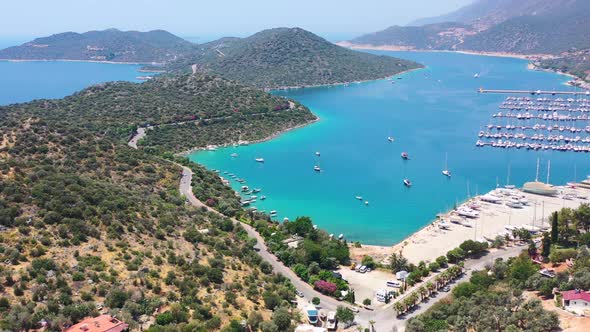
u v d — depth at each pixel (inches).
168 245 5743.1
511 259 6437.0
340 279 6023.6
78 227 5374.0
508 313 4596.5
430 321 4736.7
